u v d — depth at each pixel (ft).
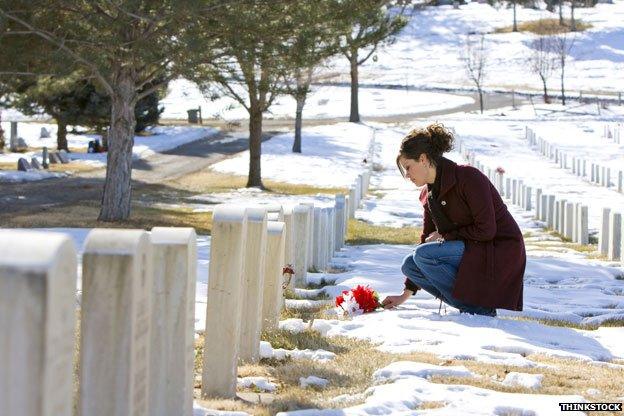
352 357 21.89
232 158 172.04
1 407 7.50
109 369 10.36
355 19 74.90
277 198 115.44
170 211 92.38
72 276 8.09
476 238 27.25
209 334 17.60
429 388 18.30
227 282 17.49
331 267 47.98
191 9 61.26
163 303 13.48
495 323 27.09
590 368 22.27
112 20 66.08
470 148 187.32
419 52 367.25
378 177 151.64
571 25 375.25
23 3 65.92
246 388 18.56
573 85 315.17
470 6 436.35
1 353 7.47
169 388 13.53
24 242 7.64
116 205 78.89
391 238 71.82
